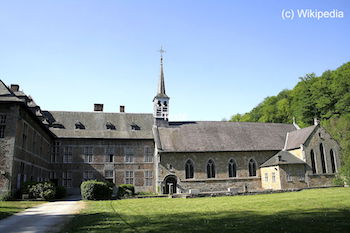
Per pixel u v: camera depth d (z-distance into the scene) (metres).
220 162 40.28
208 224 12.10
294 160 38.53
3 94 26.61
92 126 41.91
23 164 27.72
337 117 52.16
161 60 47.03
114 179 39.72
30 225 13.20
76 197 32.88
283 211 15.62
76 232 10.98
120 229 11.30
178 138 41.16
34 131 31.20
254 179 40.78
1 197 24.14
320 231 10.16
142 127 43.41
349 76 54.12
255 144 42.34
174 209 18.33
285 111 69.44
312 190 31.48
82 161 39.50
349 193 25.61
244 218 13.57
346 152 39.81
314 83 60.94
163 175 38.03
